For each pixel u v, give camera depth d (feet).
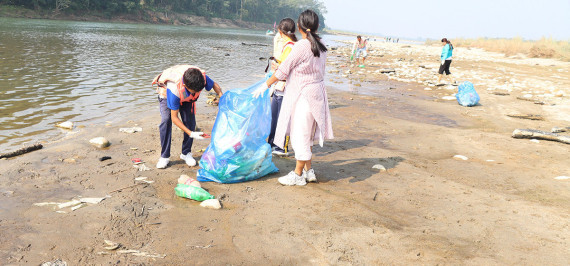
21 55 44.68
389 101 30.60
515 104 30.68
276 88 15.80
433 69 59.52
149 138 17.66
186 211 10.46
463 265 8.09
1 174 12.46
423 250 8.70
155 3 277.64
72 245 8.47
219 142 12.53
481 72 56.90
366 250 8.67
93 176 12.73
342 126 21.79
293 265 8.04
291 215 10.36
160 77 13.23
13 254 7.99
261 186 12.60
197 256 8.23
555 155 17.06
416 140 19.34
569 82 48.03
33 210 10.03
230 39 128.47
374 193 12.11
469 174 14.25
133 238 8.89
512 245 8.93
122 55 53.36
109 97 26.14
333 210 10.75
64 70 36.29
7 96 24.25
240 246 8.70
